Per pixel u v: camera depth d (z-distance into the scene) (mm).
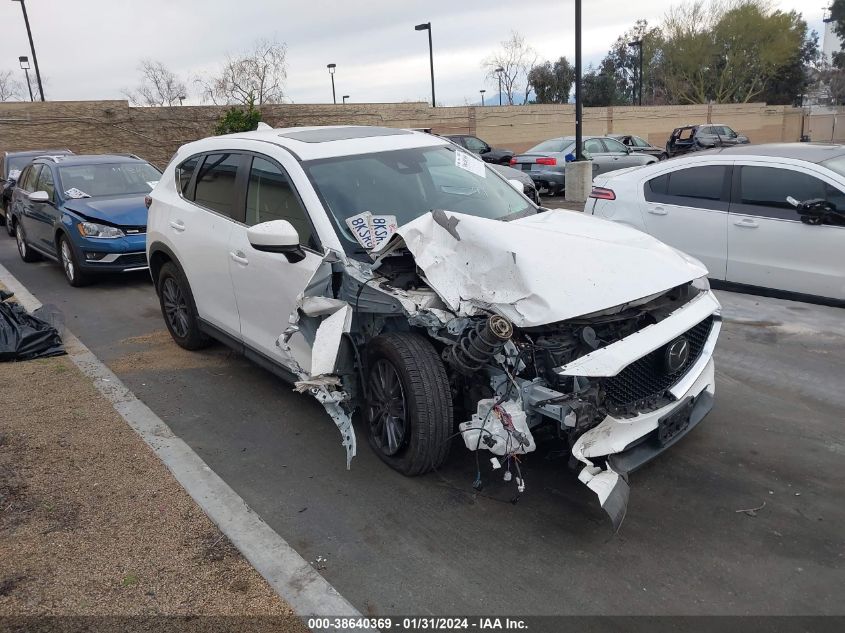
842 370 5344
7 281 9547
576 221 4469
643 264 3715
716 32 49469
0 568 3152
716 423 4566
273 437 4574
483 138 30469
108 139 21469
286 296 4367
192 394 5332
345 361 4043
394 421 3906
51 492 3803
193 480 3941
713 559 3207
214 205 5328
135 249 8977
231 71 32562
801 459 4070
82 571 3139
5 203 13469
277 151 4770
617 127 35469
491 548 3334
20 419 4770
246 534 3432
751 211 6949
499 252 3488
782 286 6844
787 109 45781
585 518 3549
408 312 3523
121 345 6648
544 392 3268
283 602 2953
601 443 3303
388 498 3785
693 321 3686
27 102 20250
